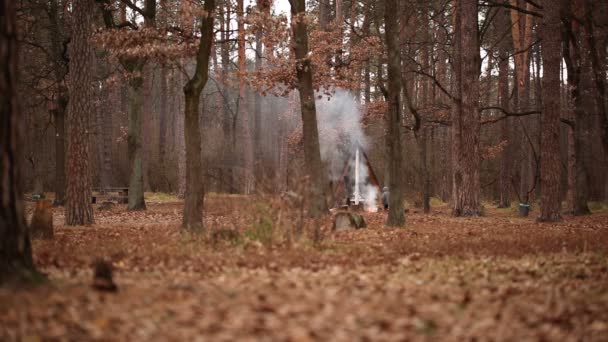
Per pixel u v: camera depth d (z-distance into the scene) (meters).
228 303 8.06
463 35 30.66
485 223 25.11
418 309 8.11
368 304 8.22
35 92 37.62
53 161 57.66
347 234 18.52
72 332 6.92
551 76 26.45
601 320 8.22
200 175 17.69
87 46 22.88
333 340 6.72
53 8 34.12
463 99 30.72
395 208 22.17
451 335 7.16
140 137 32.81
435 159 57.19
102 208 34.09
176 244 15.02
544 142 26.59
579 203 33.59
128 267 11.51
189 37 19.44
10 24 8.68
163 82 58.38
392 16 22.33
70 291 8.35
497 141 53.44
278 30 21.17
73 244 15.59
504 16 44.75
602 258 13.89
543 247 15.56
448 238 17.91
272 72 29.72
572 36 33.91
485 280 10.80
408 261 12.78
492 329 7.50
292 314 7.64
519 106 42.69
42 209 17.28
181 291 8.66
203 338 6.73
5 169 8.61
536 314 8.27
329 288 9.33
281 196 14.93
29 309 7.50
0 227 8.59
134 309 7.70
